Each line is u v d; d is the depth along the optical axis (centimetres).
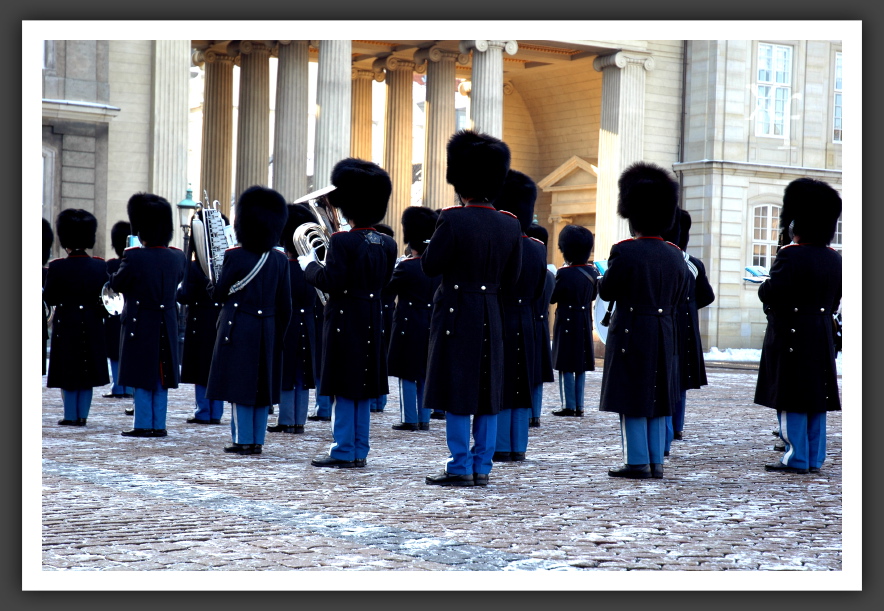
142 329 1571
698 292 1636
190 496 1105
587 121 5416
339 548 885
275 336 1455
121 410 1947
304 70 4534
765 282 1344
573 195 5441
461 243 1174
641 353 1273
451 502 1095
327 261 1295
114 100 3803
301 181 4512
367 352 1311
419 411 1767
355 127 5309
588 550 891
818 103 5072
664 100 4950
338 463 1319
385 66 5081
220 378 1418
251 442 1427
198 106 6719
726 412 2150
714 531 973
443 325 1188
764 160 4969
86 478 1204
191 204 3030
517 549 891
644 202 1292
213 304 1755
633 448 1275
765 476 1301
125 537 914
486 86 4434
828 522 1020
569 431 1773
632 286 1280
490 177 1188
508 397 1374
